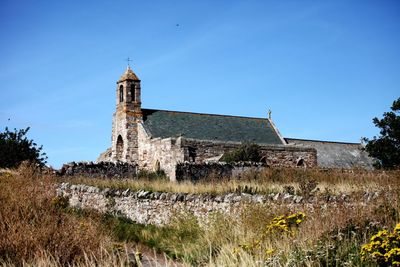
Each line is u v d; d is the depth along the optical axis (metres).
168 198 22.38
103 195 24.19
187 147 47.97
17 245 12.60
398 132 45.12
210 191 22.48
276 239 13.92
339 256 11.64
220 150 49.44
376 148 45.72
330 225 13.61
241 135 58.41
